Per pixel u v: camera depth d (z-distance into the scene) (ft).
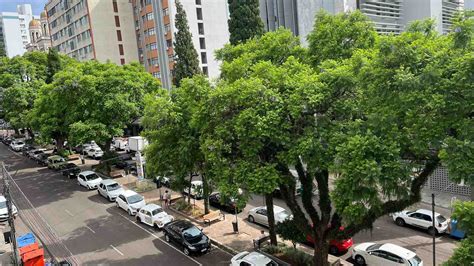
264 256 56.08
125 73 109.91
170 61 177.88
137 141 106.63
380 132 38.27
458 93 34.32
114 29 205.26
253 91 45.73
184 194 93.15
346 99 44.93
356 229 51.29
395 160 36.42
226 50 72.84
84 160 145.38
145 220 80.69
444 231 68.95
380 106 39.47
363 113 43.93
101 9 201.87
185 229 68.59
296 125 45.75
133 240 73.51
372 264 58.95
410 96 35.40
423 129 35.12
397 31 147.95
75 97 106.42
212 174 59.98
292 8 155.12
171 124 67.41
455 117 34.40
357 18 57.57
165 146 69.62
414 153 39.09
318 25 60.49
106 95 102.89
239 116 45.98
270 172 45.50
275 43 63.10
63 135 128.67
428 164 41.70
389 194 38.58
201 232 68.33
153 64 191.72
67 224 82.89
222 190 47.73
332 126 43.98
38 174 128.26
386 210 46.55
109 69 111.14
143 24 197.57
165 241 72.64
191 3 171.42
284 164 47.85
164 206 91.30
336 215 53.83
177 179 70.28
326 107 45.47
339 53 55.36
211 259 64.75
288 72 51.01
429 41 42.04
